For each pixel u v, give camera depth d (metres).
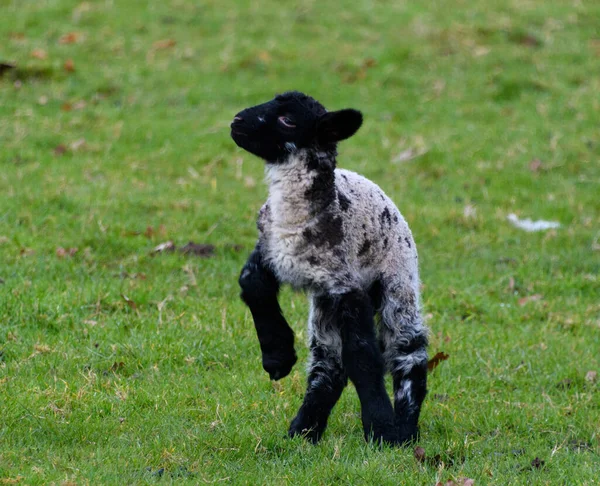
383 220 12.82
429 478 11.95
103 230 21.48
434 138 30.06
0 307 16.73
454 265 22.28
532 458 12.96
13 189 23.55
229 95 31.98
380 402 12.06
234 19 37.50
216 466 12.09
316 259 12.01
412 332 13.01
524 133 30.72
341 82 33.44
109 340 16.14
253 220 23.77
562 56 36.31
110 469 11.60
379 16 38.81
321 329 12.58
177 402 14.13
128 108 30.66
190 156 27.89
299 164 12.03
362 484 11.69
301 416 13.16
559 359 17.19
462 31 37.44
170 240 21.78
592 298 21.09
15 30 34.56
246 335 17.00
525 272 22.08
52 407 13.33
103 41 34.66
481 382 16.06
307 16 38.31
